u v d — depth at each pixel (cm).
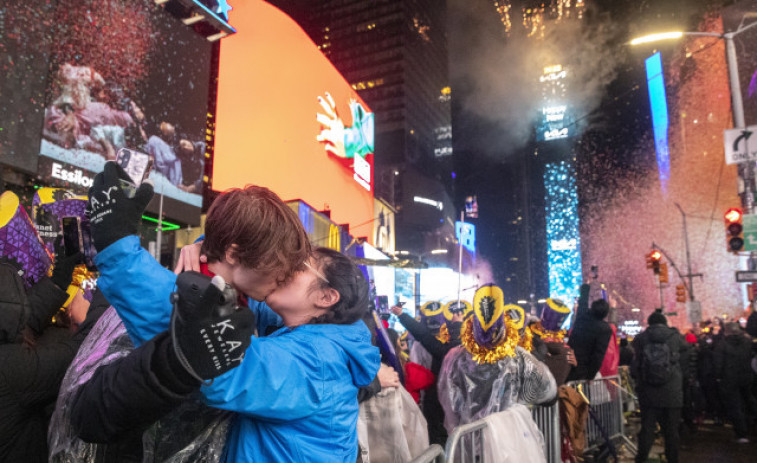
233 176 3928
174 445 140
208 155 3778
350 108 5831
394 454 273
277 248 128
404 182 10319
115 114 1998
